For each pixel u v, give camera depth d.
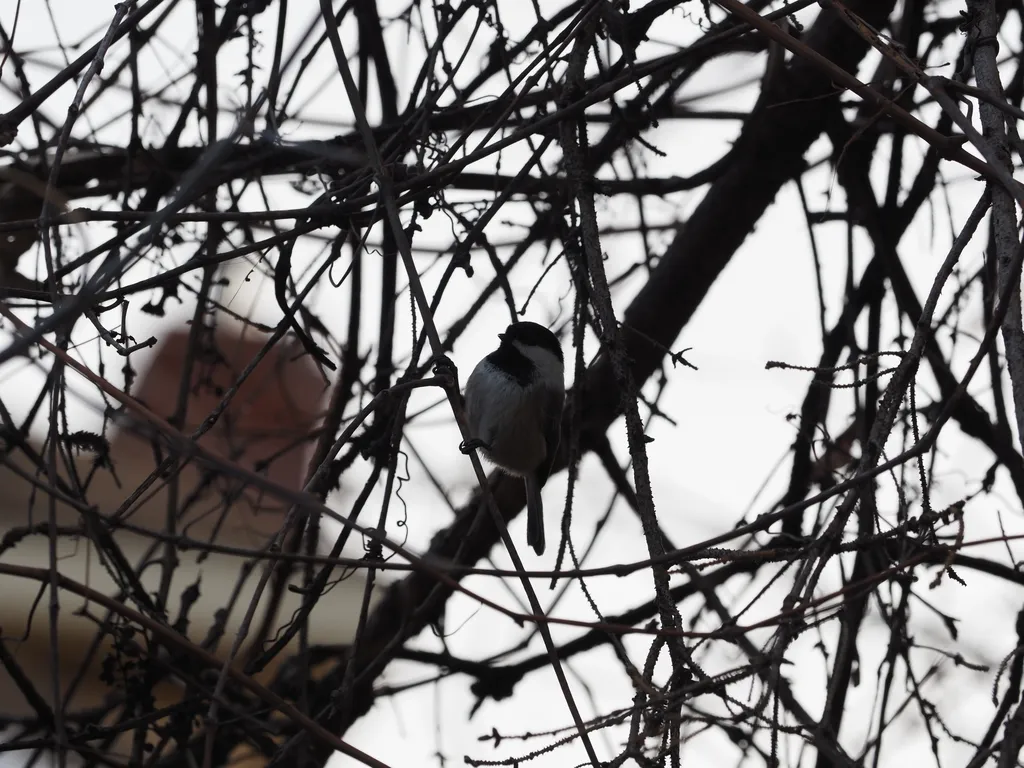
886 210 9.07
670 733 4.57
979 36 5.73
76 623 8.98
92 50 6.54
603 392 9.19
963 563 7.79
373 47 8.87
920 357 5.26
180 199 4.66
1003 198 5.20
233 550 5.06
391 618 8.74
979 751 4.55
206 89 7.72
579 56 7.14
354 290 8.47
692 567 5.26
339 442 5.79
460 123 8.70
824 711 5.35
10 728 7.07
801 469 8.40
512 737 4.89
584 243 6.54
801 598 4.95
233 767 8.09
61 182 8.83
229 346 9.09
